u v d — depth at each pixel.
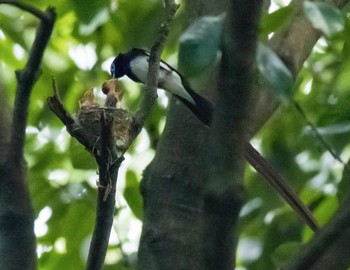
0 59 12.09
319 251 5.40
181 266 7.50
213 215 5.00
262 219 10.74
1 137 7.03
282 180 7.54
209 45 4.89
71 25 12.31
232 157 4.95
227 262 5.04
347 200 5.48
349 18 8.24
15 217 6.82
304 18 8.05
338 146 9.79
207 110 7.81
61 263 10.86
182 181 7.77
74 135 5.88
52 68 12.42
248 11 4.71
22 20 12.21
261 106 7.75
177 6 6.52
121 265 11.05
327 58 12.06
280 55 7.79
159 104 12.18
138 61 9.55
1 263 6.73
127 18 11.76
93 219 10.97
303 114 9.16
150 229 7.68
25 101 6.57
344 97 11.30
